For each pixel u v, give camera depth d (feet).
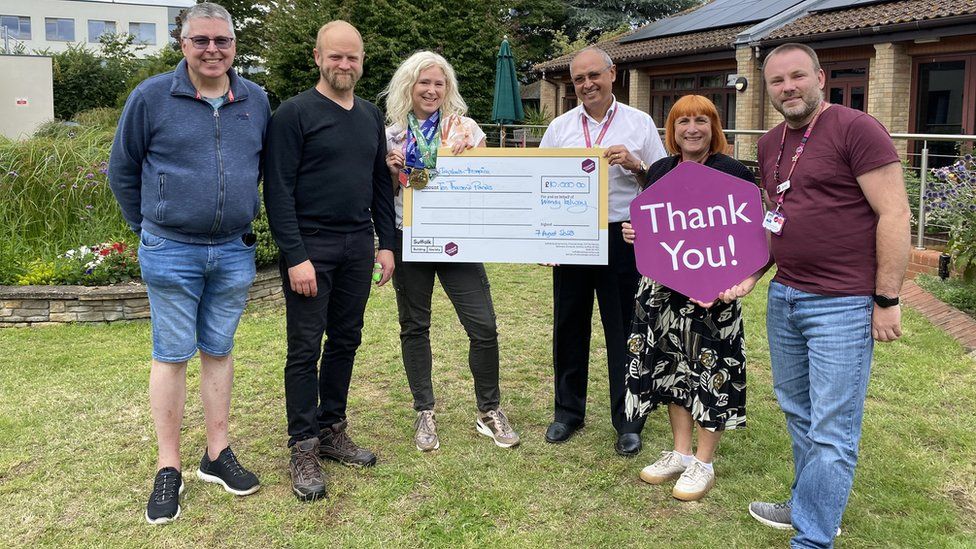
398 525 10.12
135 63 142.10
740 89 49.19
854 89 44.75
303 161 10.54
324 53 10.38
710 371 10.32
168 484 10.32
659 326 10.73
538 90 96.43
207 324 10.64
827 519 8.80
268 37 85.56
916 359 16.29
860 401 8.68
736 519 10.24
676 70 59.36
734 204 9.92
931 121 41.01
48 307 19.77
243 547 9.59
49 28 207.92
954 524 9.94
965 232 21.09
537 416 13.96
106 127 34.78
